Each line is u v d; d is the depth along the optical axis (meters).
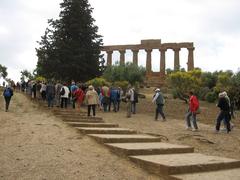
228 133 18.94
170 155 11.85
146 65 71.56
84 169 10.30
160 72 70.12
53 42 36.91
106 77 53.31
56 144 13.23
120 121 22.11
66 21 37.00
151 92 54.47
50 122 18.59
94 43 37.59
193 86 39.94
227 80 39.59
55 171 9.91
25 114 22.73
